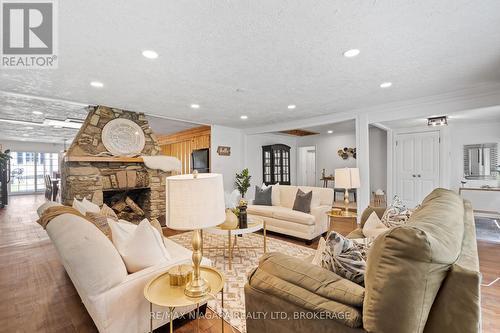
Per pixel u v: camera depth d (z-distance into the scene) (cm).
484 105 341
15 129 674
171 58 245
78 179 402
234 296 222
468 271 91
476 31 201
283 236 415
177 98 386
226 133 672
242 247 353
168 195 138
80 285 161
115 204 469
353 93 367
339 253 131
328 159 840
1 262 302
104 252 148
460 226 126
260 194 488
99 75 285
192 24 187
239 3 164
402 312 88
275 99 397
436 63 263
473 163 547
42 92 345
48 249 350
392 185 616
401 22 188
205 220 135
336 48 229
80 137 405
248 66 266
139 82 311
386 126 584
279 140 841
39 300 216
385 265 91
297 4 166
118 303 148
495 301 206
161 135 819
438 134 557
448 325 91
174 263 178
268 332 131
